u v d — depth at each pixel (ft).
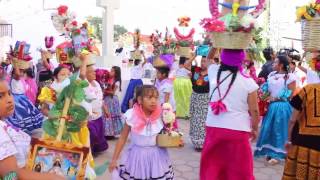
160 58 21.44
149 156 10.61
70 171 6.61
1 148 5.84
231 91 10.69
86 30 14.60
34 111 22.39
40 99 10.68
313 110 11.04
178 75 29.27
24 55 21.66
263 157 18.76
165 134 10.53
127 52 39.81
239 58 10.66
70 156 6.71
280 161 18.10
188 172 16.38
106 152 19.17
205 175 11.07
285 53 22.91
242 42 10.23
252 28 10.01
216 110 10.72
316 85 11.08
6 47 41.29
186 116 29.30
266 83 18.19
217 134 10.86
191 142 21.75
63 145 6.74
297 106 11.39
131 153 10.80
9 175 5.59
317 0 10.14
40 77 27.78
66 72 14.06
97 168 8.30
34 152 6.73
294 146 11.66
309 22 10.39
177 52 28.99
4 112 6.46
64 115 7.63
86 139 12.19
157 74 21.31
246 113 10.88
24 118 21.53
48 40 28.81
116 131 21.98
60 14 13.78
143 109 10.75
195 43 28.78
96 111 16.87
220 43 10.38
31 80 25.29
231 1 10.60
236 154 10.76
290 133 11.77
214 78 11.16
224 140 10.78
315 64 10.94
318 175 11.08
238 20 9.88
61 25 13.92
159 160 10.69
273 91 17.87
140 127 10.55
